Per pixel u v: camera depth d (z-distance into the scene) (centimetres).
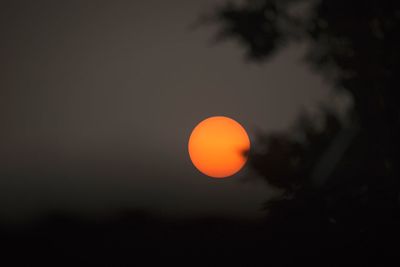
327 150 1340
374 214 1284
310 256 1349
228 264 1859
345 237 1307
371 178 1305
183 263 2062
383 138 1317
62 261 2316
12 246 2623
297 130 1359
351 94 1365
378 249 1282
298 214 1319
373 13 1337
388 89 1312
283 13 1527
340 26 1370
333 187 1315
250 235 2062
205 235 2397
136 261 2216
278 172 1331
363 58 1314
